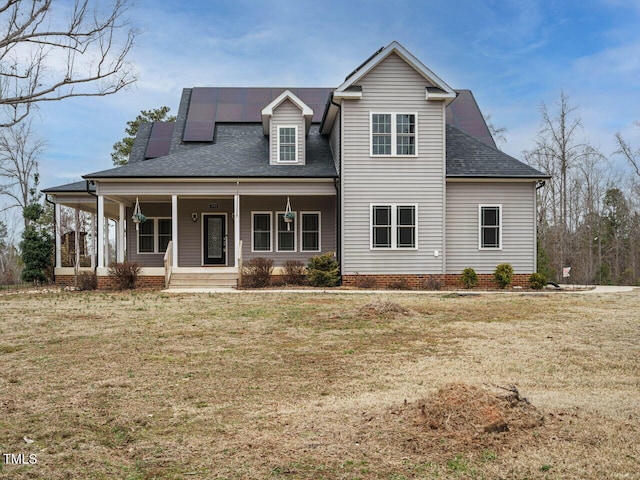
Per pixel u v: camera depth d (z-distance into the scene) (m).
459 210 19.89
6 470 4.05
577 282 36.53
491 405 4.73
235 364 7.47
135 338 9.36
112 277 18.89
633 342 8.85
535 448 4.21
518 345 8.64
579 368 7.07
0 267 36.81
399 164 19.19
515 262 20.00
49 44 7.60
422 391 5.91
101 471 4.03
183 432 4.82
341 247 19.12
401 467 3.95
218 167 20.08
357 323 10.80
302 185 19.64
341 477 3.81
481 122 25.45
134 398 5.89
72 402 5.75
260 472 3.94
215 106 25.62
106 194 19.25
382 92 19.14
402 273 19.19
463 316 11.77
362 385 6.33
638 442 4.33
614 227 40.16
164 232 22.88
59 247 22.45
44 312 12.55
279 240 21.89
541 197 37.88
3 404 5.67
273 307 13.13
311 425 4.88
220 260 22.50
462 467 3.92
